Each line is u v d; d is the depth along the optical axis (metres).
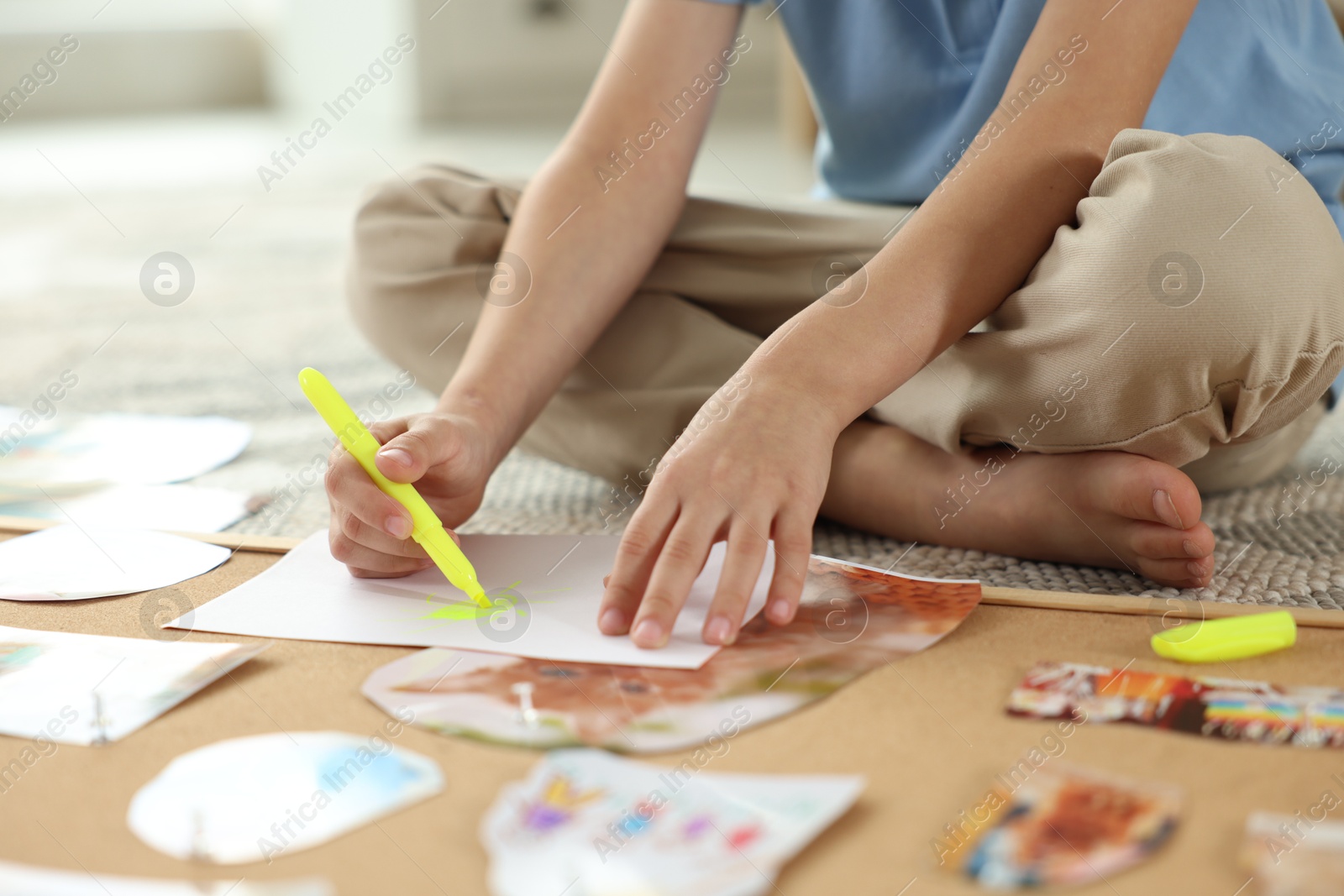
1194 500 0.69
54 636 0.65
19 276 2.08
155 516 0.92
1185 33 0.87
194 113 5.09
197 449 1.12
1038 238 0.71
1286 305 0.65
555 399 0.95
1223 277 0.65
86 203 2.89
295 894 0.42
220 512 0.93
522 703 0.57
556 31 4.48
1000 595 0.69
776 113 4.62
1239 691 0.56
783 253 0.94
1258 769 0.50
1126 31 0.73
